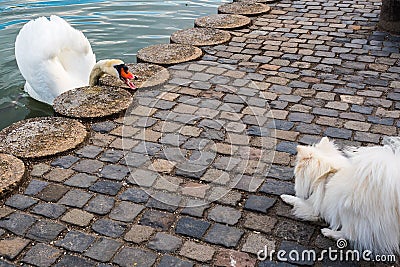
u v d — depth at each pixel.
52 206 3.76
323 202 3.37
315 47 6.71
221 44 6.84
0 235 3.48
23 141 4.51
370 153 3.15
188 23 8.27
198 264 3.25
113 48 7.36
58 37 6.13
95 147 4.49
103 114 4.94
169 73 5.85
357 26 7.48
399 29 7.03
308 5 8.62
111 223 3.60
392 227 3.08
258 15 8.10
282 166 4.22
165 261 3.27
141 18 8.52
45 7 9.16
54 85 5.94
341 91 5.48
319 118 4.95
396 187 3.00
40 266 3.23
